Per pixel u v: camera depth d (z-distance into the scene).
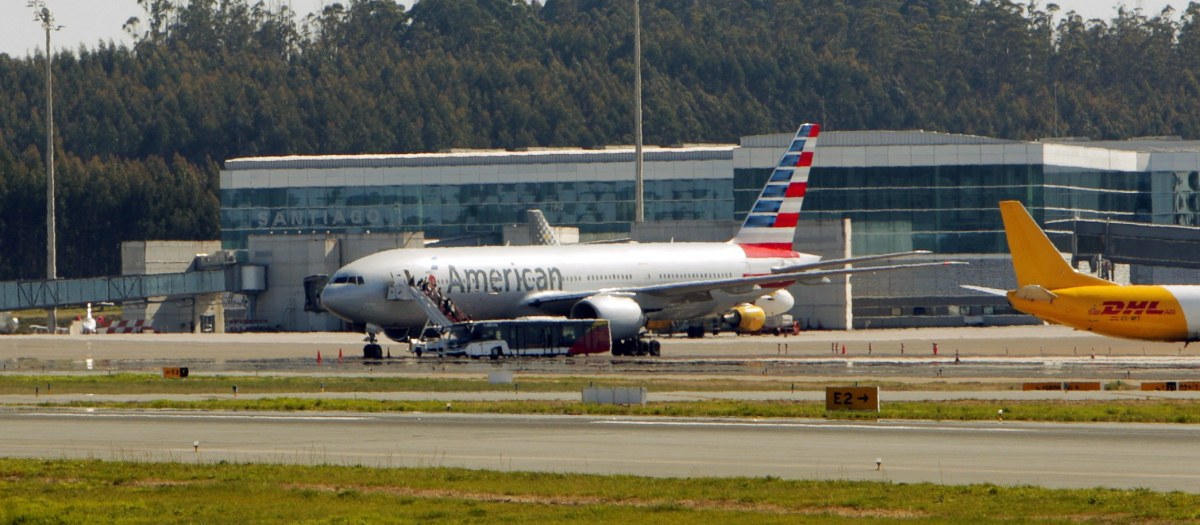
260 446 138.62
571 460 126.31
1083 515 96.12
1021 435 140.88
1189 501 99.56
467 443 139.50
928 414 161.62
